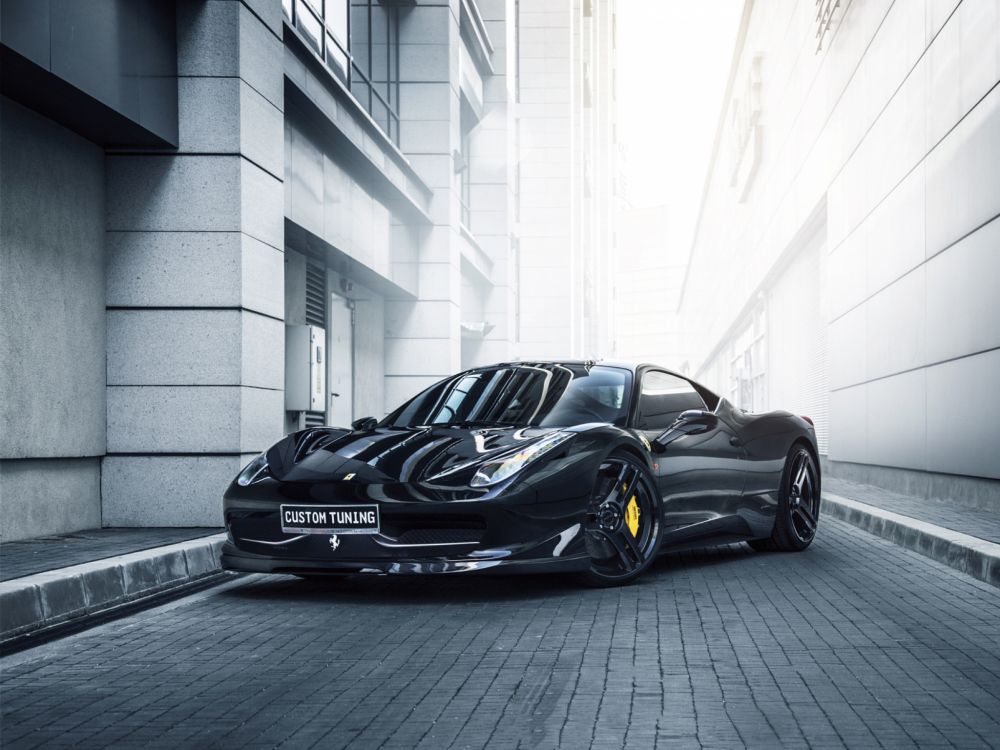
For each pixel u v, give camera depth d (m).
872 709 2.91
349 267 12.44
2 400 6.06
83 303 6.99
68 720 2.91
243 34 7.49
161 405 7.29
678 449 5.64
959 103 8.88
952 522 7.23
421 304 15.73
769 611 4.46
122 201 7.33
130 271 7.32
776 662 3.50
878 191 12.10
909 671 3.37
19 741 2.72
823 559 6.32
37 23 5.55
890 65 11.57
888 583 5.31
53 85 5.90
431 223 15.83
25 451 6.27
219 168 7.36
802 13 18.45
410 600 4.86
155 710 3.00
